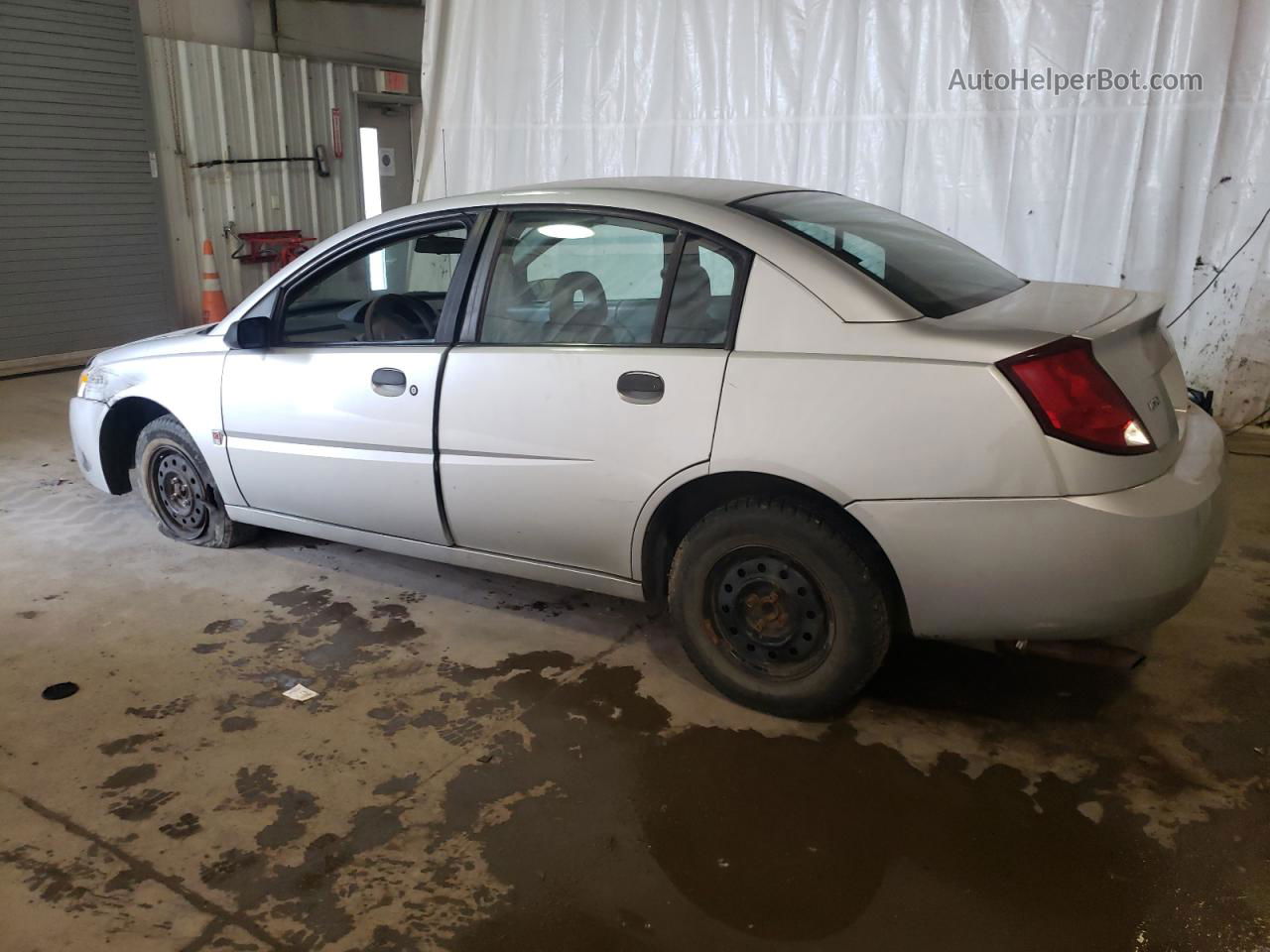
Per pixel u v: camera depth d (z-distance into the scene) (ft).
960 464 7.67
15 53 24.41
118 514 15.17
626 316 9.38
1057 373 7.41
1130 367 7.90
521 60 22.56
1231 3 16.14
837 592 8.55
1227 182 16.93
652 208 9.36
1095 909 6.79
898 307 8.18
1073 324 7.98
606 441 9.28
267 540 13.99
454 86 23.73
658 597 10.02
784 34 19.45
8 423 20.58
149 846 7.57
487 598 12.03
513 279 10.09
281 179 31.30
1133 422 7.57
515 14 22.39
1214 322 17.67
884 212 11.07
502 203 10.27
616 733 9.04
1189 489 7.71
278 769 8.54
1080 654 8.15
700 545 9.18
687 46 20.52
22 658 10.52
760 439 8.43
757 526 8.76
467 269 10.36
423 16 34.19
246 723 9.26
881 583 8.54
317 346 11.39
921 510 7.88
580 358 9.42
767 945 6.53
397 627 11.26
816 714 9.07
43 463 17.80
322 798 8.13
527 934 6.66
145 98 27.40
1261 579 11.93
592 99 21.85
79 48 25.68
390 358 10.67
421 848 7.53
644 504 9.23
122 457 14.38
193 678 10.10
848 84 19.08
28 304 25.96
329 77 31.96
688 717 9.29
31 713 9.44
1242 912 6.73
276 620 11.44
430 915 6.85
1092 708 9.31
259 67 29.91
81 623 11.37
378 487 11.07
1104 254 17.94
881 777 8.30
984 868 7.22
